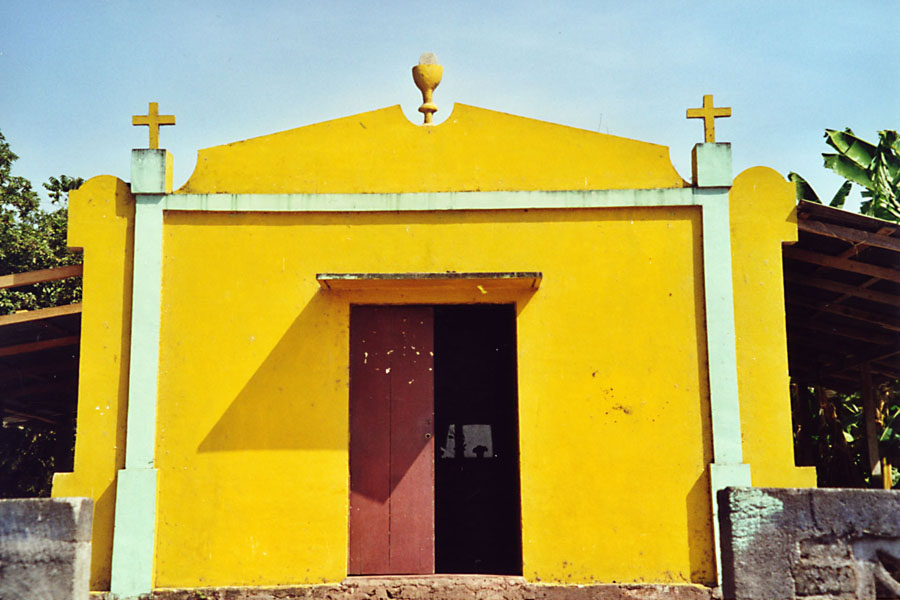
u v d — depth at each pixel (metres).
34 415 14.76
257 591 8.23
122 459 8.45
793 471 8.40
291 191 8.84
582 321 8.65
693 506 8.40
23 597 5.54
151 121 8.90
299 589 8.25
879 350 11.74
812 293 10.63
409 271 8.71
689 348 8.61
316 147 8.92
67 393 13.34
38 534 5.61
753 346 8.59
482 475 9.80
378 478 8.70
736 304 8.65
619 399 8.55
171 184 8.93
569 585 8.27
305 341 8.65
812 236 9.11
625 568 8.32
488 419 9.88
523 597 8.24
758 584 5.43
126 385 8.54
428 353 8.86
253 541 8.35
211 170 8.88
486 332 10.00
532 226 8.77
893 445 14.53
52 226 19.53
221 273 8.71
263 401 8.55
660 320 8.65
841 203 14.11
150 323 8.59
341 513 8.40
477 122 8.95
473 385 9.92
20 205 19.73
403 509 8.64
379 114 8.98
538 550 8.35
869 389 12.28
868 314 10.58
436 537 9.70
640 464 8.46
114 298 8.65
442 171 8.87
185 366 8.57
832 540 5.45
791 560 5.45
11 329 10.30
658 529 8.37
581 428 8.51
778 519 5.49
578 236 8.76
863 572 5.41
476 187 8.84
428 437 8.76
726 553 5.57
